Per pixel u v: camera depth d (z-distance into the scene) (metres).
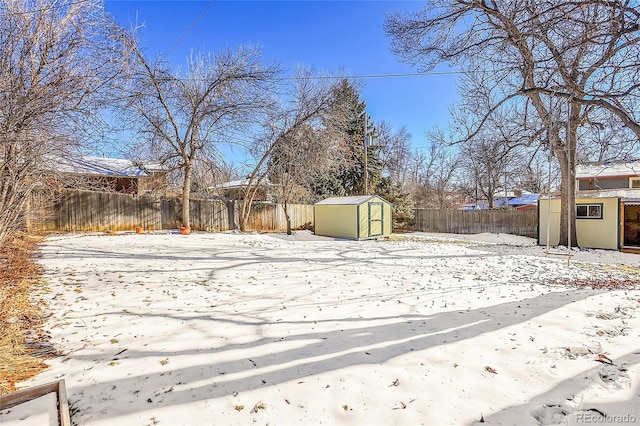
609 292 4.68
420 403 2.01
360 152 20.55
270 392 2.15
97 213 12.74
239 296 4.61
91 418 1.89
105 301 4.19
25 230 9.23
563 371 2.36
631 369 2.35
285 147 15.57
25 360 2.56
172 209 14.80
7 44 4.12
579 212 11.54
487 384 2.21
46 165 5.39
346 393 2.13
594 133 7.41
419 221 20.11
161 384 2.25
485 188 28.80
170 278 5.63
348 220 14.10
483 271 6.72
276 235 14.89
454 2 6.82
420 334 3.13
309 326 3.38
